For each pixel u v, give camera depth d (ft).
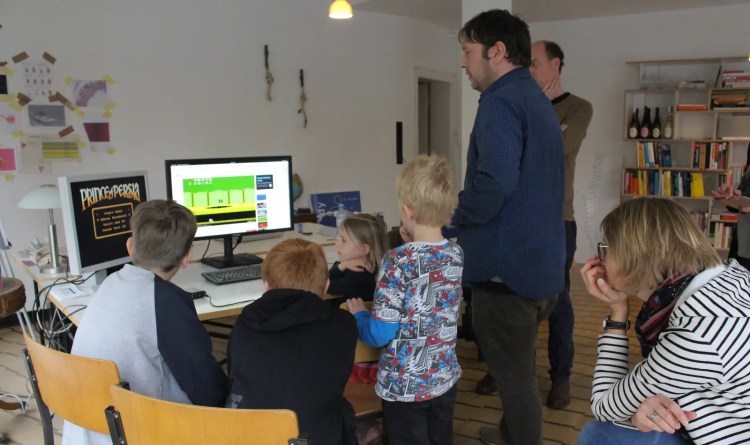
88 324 5.17
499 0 14.24
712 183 19.02
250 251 9.72
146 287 5.21
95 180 7.36
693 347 3.76
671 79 19.34
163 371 5.20
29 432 8.68
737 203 9.53
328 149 19.08
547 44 9.56
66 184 6.93
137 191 8.13
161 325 5.10
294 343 4.82
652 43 19.56
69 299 7.15
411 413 5.74
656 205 4.16
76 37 13.79
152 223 5.48
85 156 14.21
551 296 6.42
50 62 13.52
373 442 7.03
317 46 18.38
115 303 5.13
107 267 7.57
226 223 8.74
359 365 6.89
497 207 6.00
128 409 4.30
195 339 5.18
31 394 9.84
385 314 5.48
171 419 4.12
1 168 13.21
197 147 16.02
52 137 13.73
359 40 19.56
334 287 7.30
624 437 4.47
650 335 4.23
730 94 18.02
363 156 20.20
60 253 9.48
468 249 6.47
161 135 15.33
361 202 20.31
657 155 19.35
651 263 4.05
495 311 6.42
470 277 6.49
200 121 15.99
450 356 5.88
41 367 5.15
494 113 5.95
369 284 7.36
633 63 19.35
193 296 7.07
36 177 13.64
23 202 8.84
